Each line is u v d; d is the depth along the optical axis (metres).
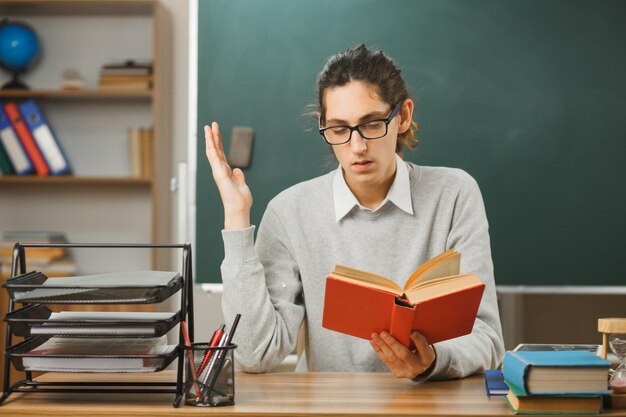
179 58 3.67
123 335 1.15
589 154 3.23
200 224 3.28
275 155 3.28
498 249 3.24
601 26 3.23
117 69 3.58
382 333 1.25
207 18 3.32
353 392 1.26
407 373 1.30
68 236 3.79
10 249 3.56
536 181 3.24
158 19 3.52
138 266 3.76
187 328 1.29
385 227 1.67
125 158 3.77
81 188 3.79
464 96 3.25
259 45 3.30
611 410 1.13
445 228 1.67
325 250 1.70
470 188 1.70
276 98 3.29
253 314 1.44
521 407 1.09
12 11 3.70
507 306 3.35
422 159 3.25
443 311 1.21
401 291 1.23
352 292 1.20
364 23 3.27
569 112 3.24
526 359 1.12
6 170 3.62
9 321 1.15
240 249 1.45
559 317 3.35
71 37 3.77
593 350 1.31
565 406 1.10
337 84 1.48
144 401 1.18
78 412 1.12
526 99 3.24
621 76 3.23
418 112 3.25
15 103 3.71
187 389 1.16
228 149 3.29
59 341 1.19
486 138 3.24
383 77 1.49
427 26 3.26
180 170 3.34
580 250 3.23
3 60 3.64
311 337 1.68
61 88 3.66
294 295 1.68
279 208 1.74
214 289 3.26
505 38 3.25
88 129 3.78
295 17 3.29
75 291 1.14
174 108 3.67
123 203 3.79
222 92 3.30
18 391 1.22
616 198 3.23
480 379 1.39
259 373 1.47
